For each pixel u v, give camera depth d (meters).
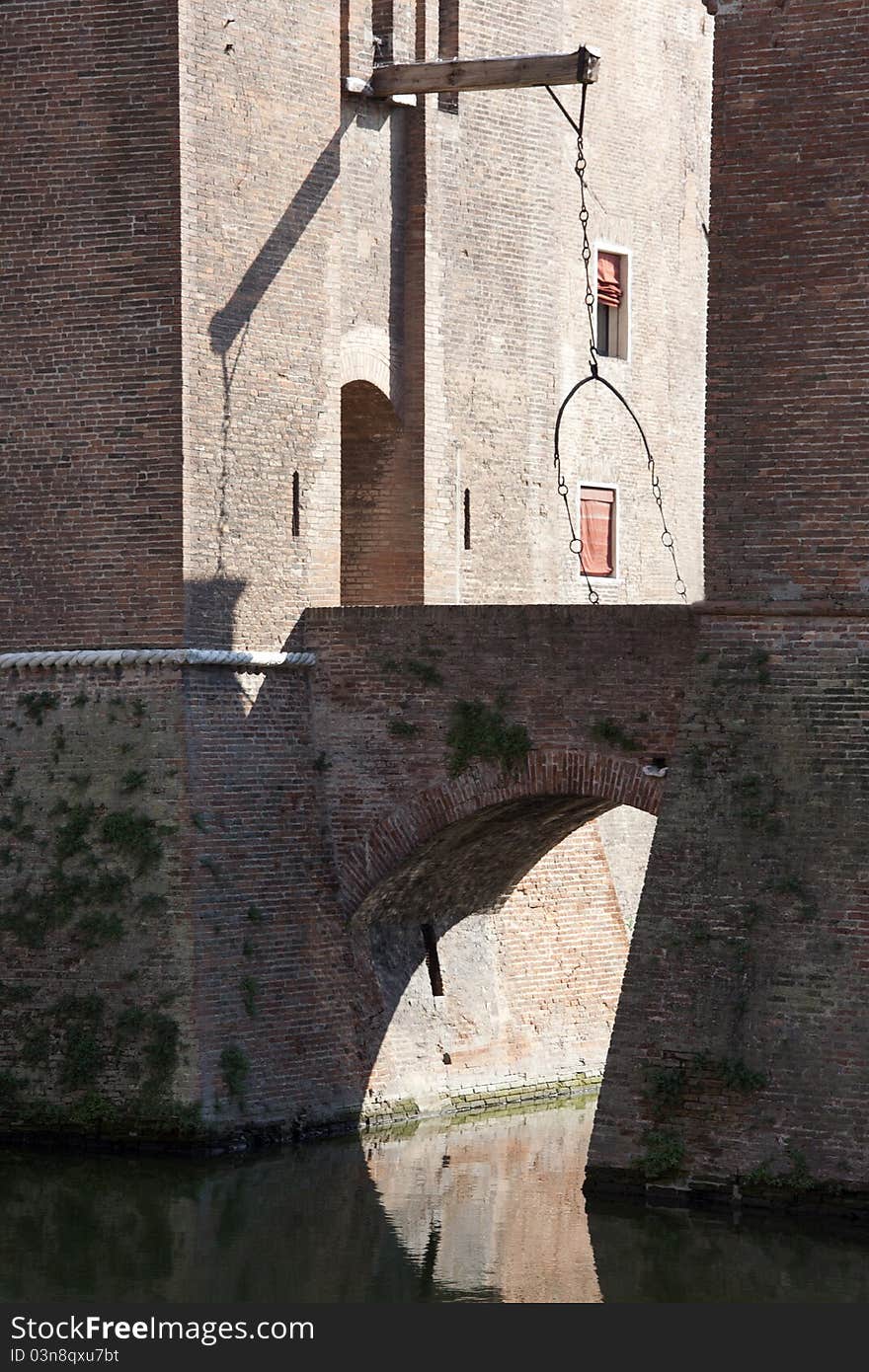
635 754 39.47
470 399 47.72
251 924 40.53
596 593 52.62
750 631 36.72
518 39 48.88
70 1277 32.03
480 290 47.94
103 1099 39.50
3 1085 40.28
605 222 53.31
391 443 46.50
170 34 40.22
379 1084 42.75
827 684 36.03
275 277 42.28
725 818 36.38
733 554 36.78
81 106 40.88
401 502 46.44
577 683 40.00
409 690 41.53
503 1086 45.66
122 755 40.47
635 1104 36.28
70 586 41.19
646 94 54.75
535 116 49.44
